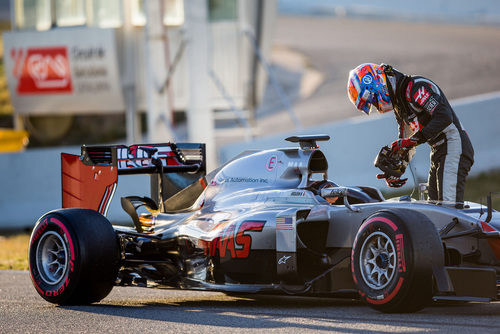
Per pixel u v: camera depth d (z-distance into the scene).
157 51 53.66
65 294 18.34
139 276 19.89
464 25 155.88
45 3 59.59
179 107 58.44
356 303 18.55
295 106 93.62
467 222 15.91
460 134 17.75
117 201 47.31
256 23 61.69
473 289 14.80
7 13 159.00
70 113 60.94
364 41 136.00
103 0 58.62
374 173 44.72
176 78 58.34
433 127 17.30
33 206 49.88
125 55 58.44
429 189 18.52
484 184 43.62
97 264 18.25
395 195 25.67
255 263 17.84
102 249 18.34
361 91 17.80
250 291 17.59
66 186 20.95
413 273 14.77
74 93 58.91
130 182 47.03
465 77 99.44
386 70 17.94
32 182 50.09
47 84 59.16
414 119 17.88
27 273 27.38
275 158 19.11
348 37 141.38
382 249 15.64
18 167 50.34
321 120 83.00
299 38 142.00
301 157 18.62
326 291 16.91
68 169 20.95
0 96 102.56
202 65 50.41
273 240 17.52
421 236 14.89
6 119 94.69
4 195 50.53
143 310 17.28
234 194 19.39
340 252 17.23
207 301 19.66
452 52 120.81
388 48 127.69
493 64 107.88
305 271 17.67
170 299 20.39
